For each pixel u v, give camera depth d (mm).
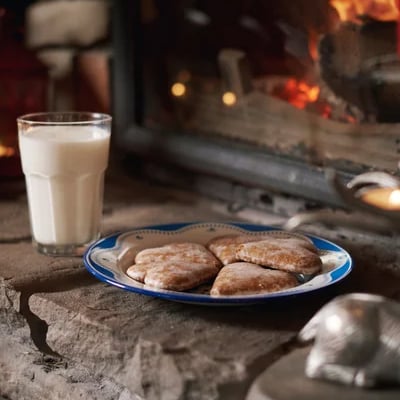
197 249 802
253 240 825
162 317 724
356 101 910
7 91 1128
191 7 1100
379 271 826
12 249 897
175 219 1002
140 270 753
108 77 1188
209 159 1032
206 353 660
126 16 1123
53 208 865
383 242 901
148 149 1115
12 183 1150
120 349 704
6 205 1062
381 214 677
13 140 1140
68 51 1245
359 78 903
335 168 916
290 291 703
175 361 663
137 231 859
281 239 811
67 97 1253
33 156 852
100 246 818
